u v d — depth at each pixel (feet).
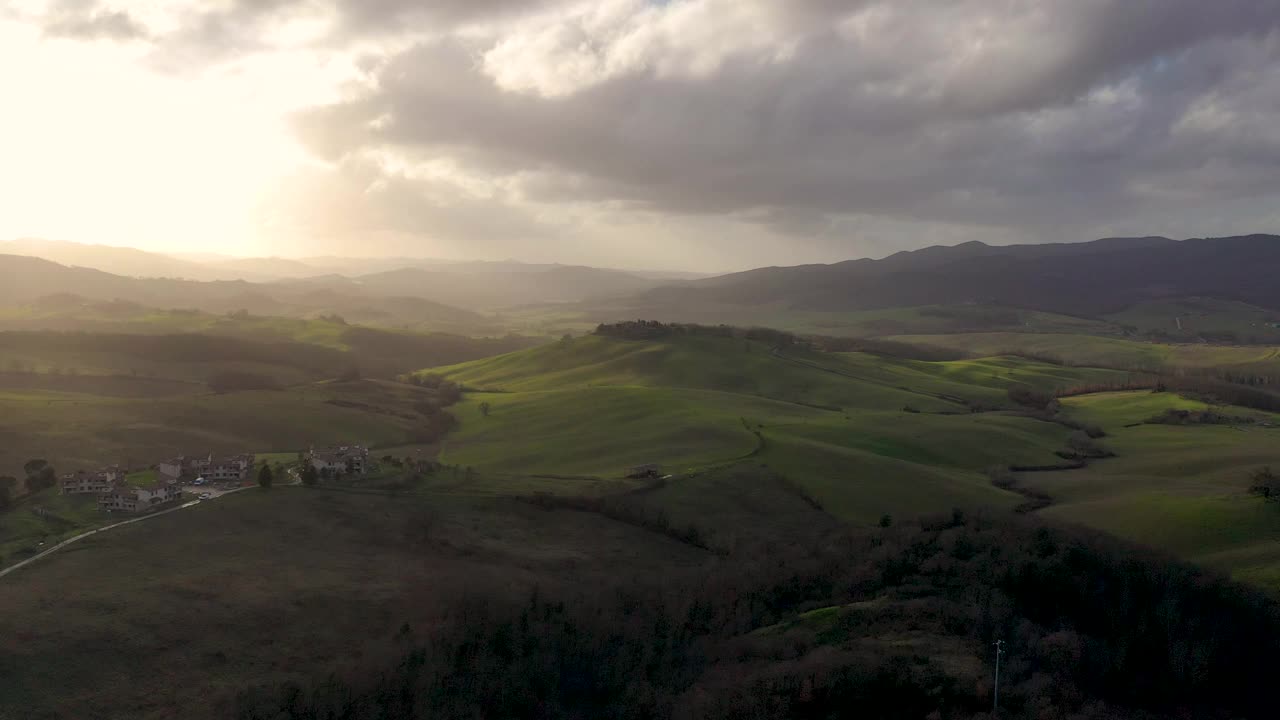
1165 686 240.12
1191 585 293.84
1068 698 227.61
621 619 304.09
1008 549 336.49
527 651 282.36
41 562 297.74
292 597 299.38
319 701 243.40
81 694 233.14
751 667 262.67
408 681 259.60
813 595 327.26
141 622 267.80
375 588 316.81
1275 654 257.34
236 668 257.34
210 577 304.91
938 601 296.30
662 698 253.44
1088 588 293.02
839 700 232.32
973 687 229.66
